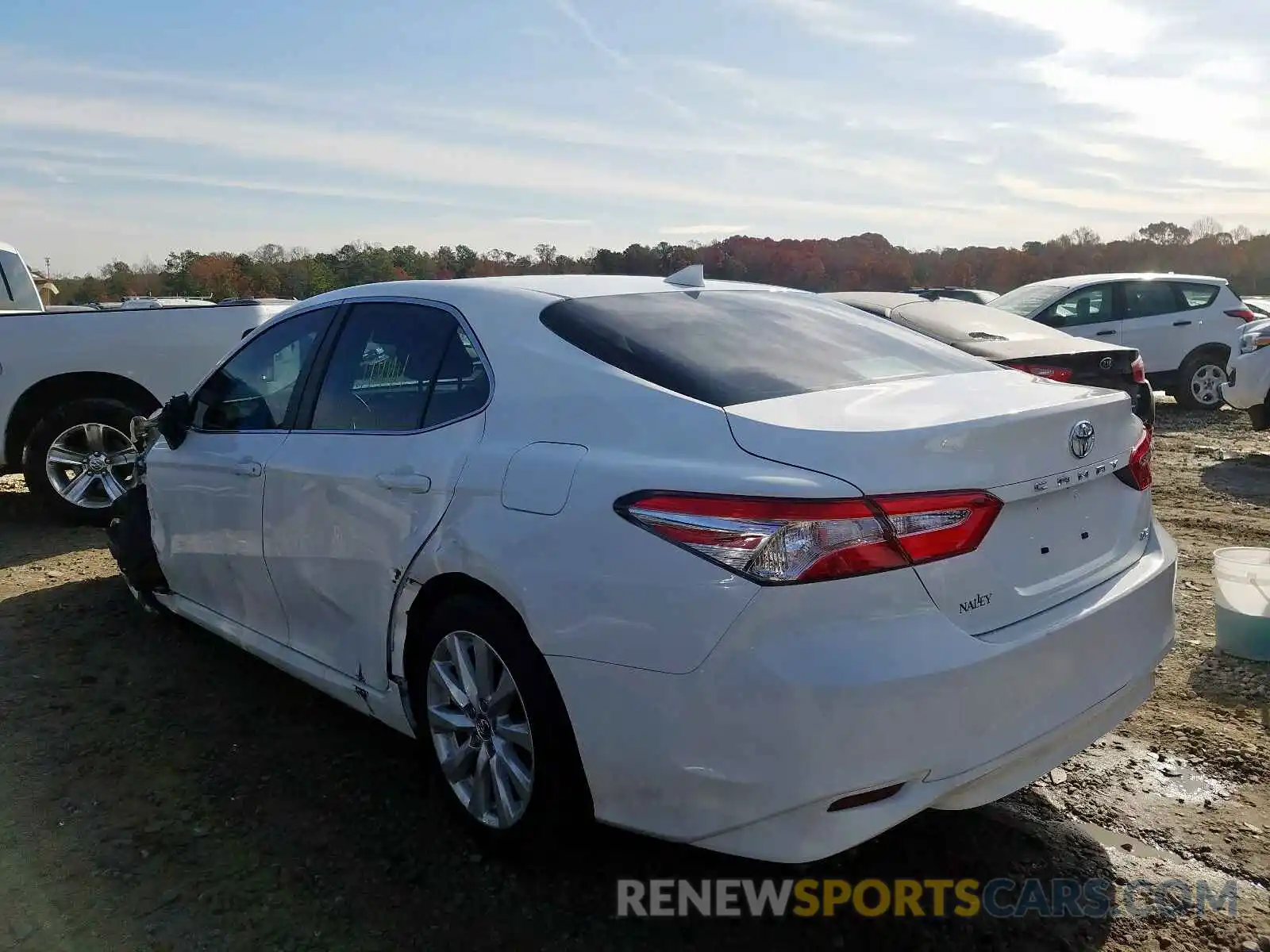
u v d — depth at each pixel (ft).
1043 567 8.09
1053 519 8.24
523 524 8.34
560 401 8.86
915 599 7.17
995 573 7.63
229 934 8.32
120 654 14.60
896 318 23.50
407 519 9.55
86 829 9.90
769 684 6.95
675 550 7.37
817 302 11.99
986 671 7.30
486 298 10.25
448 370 10.07
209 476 12.82
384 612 9.96
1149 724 11.97
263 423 12.38
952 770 7.25
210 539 13.00
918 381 9.29
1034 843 9.65
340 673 11.00
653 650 7.43
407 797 10.51
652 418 8.22
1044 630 7.74
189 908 8.66
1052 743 7.93
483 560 8.55
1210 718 12.08
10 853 9.48
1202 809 10.15
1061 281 41.68
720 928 8.43
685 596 7.27
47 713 12.57
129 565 14.92
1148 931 8.36
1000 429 7.71
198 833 9.83
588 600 7.79
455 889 8.95
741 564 7.09
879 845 9.65
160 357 22.39
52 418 21.67
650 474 7.74
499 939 8.29
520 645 8.44
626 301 10.22
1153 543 9.53
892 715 6.94
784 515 7.06
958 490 7.39
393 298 11.22
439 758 9.62
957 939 8.29
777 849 7.16
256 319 23.45
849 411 7.99
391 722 10.36
